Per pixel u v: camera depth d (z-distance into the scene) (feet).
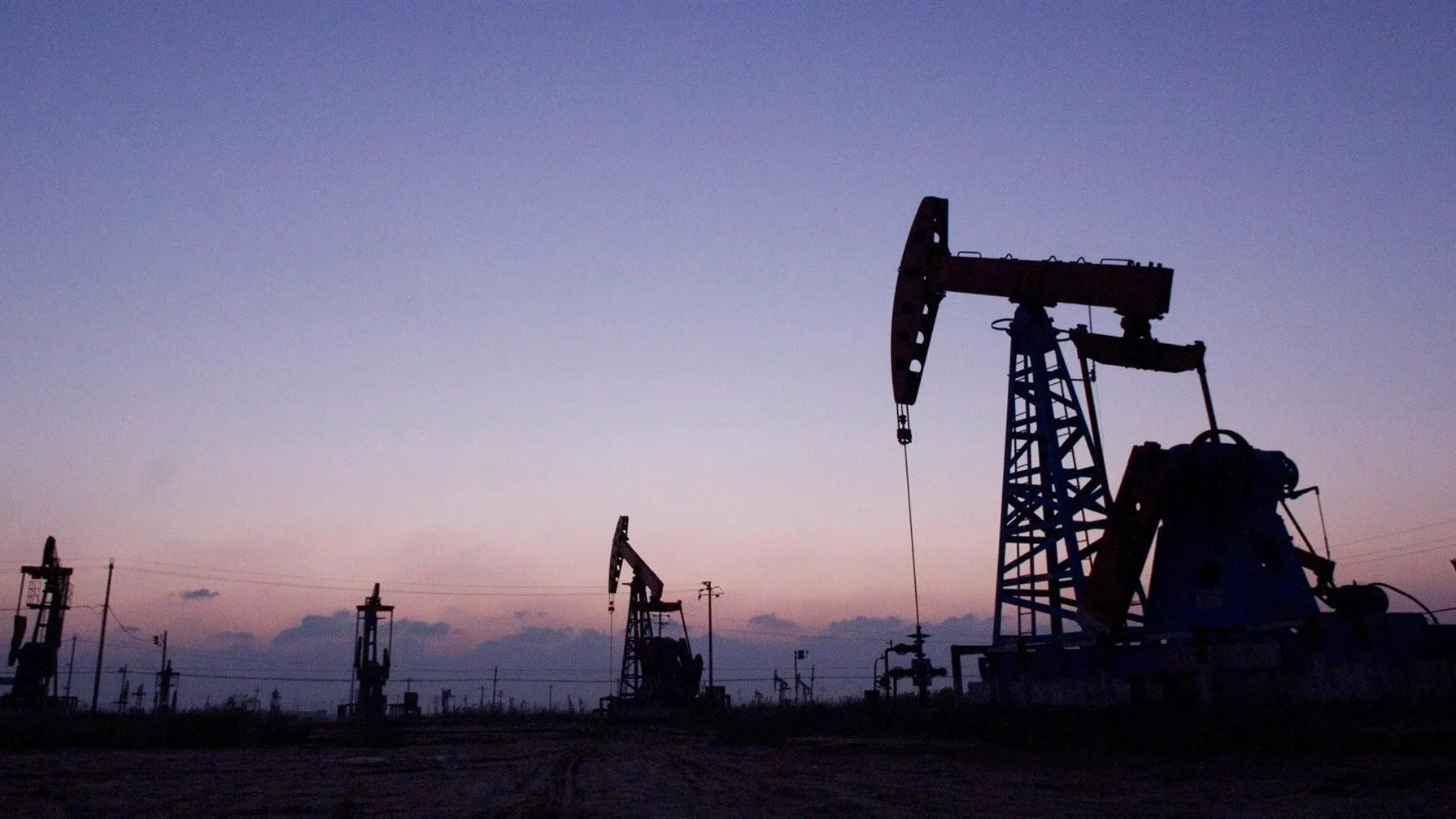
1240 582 83.10
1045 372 104.53
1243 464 84.12
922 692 130.21
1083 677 94.79
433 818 44.21
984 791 52.95
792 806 47.57
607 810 47.11
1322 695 74.43
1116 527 91.04
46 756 94.27
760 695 277.23
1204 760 62.23
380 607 269.64
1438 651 75.10
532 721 258.57
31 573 202.69
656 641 227.81
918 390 116.98
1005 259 105.29
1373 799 43.62
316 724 213.46
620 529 265.34
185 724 119.03
